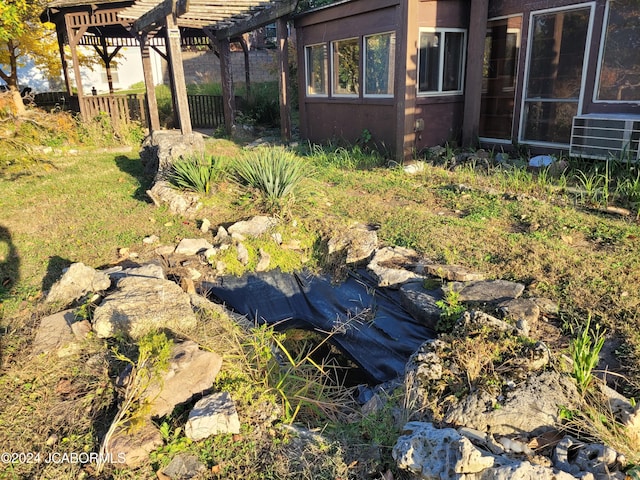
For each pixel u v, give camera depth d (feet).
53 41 49.96
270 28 85.20
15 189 24.61
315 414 10.43
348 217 20.02
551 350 10.57
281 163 21.66
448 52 30.40
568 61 25.52
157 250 17.37
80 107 40.81
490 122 31.01
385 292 14.96
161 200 21.90
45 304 13.29
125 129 39.88
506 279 13.96
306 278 17.42
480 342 10.09
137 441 8.53
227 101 43.73
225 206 21.27
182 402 9.62
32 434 9.10
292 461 8.41
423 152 30.66
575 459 7.77
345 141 35.47
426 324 13.04
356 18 31.71
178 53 28.81
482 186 23.04
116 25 49.08
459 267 14.58
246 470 8.23
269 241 18.17
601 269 13.92
